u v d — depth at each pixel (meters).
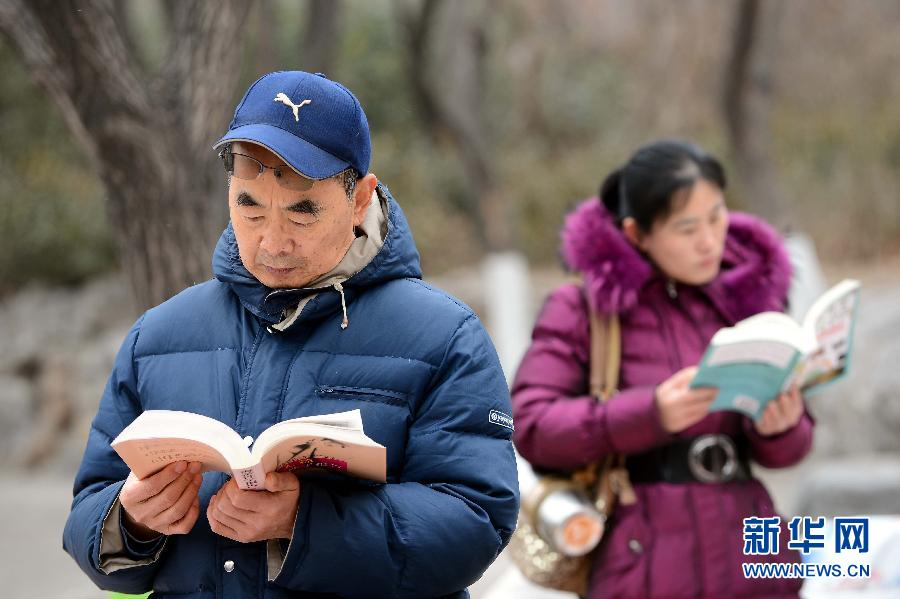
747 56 33.50
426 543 6.64
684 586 9.66
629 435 9.64
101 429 7.34
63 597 20.64
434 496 6.77
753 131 34.12
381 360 6.93
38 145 42.16
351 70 52.69
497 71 60.06
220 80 13.05
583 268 10.22
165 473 6.45
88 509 6.95
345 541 6.52
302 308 6.93
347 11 53.91
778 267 10.47
